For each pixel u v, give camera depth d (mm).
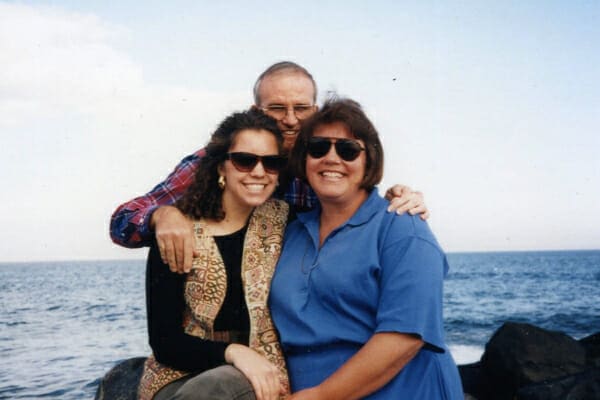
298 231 3518
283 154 3475
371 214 3281
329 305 3186
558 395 7180
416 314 2965
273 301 3320
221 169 3438
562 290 52531
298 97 4809
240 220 3459
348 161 3246
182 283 3311
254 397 2945
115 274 100625
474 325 29422
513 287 56062
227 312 3318
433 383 3137
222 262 3316
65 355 19938
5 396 13312
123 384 5793
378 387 2994
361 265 3127
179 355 3148
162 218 3332
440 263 3107
